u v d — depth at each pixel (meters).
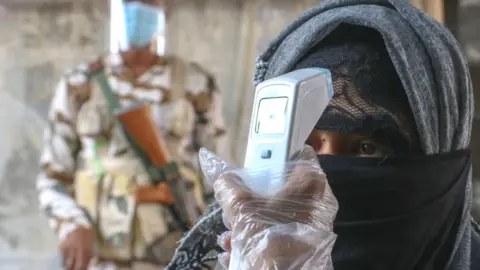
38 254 2.73
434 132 0.77
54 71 2.76
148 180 1.69
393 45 0.75
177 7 2.68
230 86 2.67
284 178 0.59
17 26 2.75
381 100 0.76
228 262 0.62
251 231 0.58
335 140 0.78
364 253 0.75
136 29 1.79
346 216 0.76
